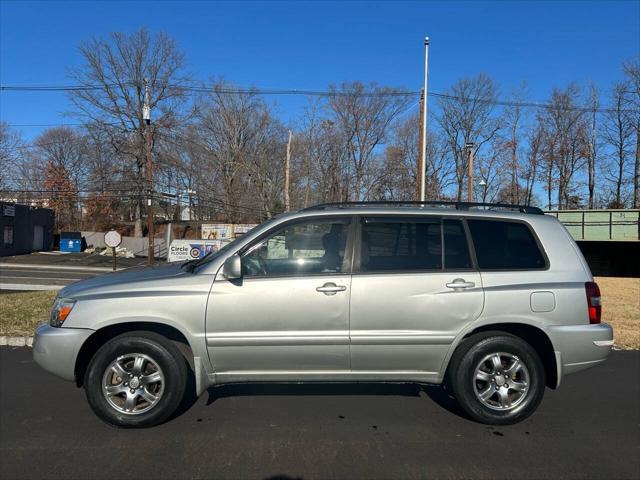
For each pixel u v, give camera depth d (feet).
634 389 18.38
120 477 11.35
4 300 35.19
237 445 13.08
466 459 12.39
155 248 164.04
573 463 12.22
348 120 173.27
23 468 11.75
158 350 13.91
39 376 19.49
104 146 175.94
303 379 14.37
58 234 179.63
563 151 168.66
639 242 97.25
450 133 181.78
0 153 184.03
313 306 14.02
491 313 14.24
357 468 11.86
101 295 13.98
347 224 14.73
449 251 14.69
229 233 119.14
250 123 173.37
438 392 17.63
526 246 14.99
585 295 14.56
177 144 171.01
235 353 14.01
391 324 14.14
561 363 14.40
